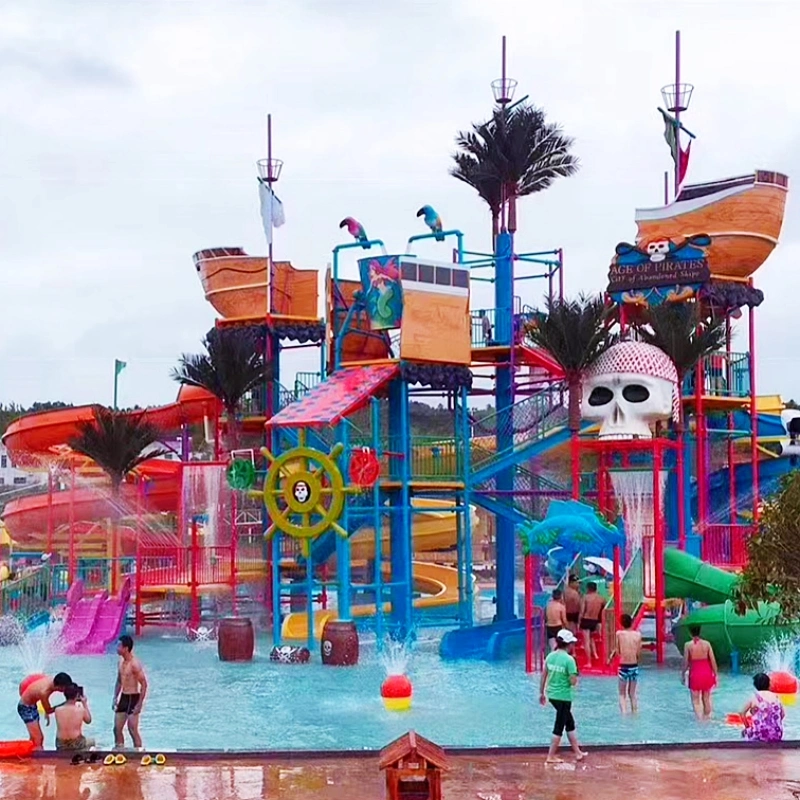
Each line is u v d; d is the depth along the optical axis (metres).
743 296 34.16
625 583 27.23
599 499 30.33
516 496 32.84
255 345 37.59
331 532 32.69
